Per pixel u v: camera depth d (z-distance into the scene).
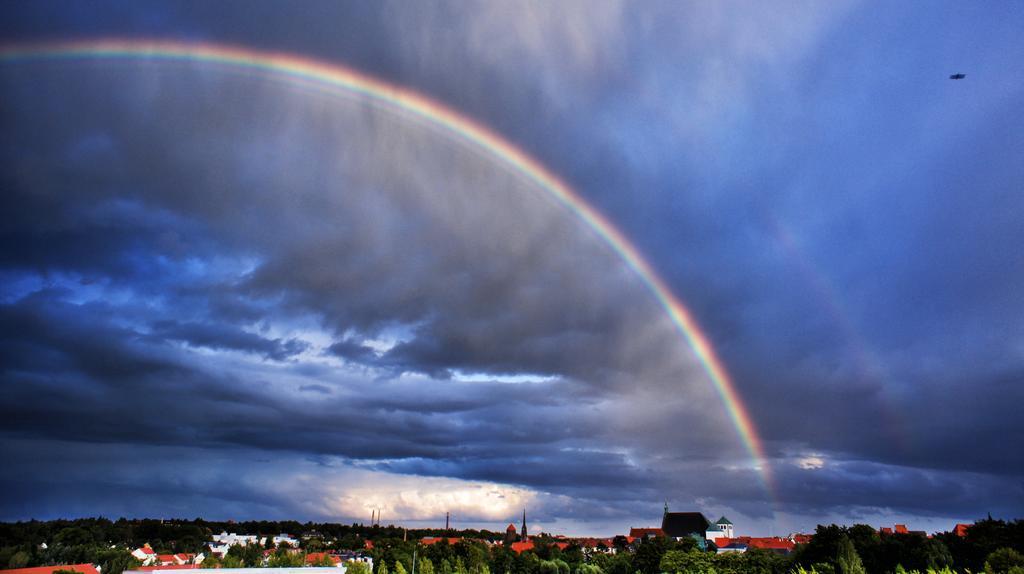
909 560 119.88
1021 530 117.06
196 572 129.38
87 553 190.38
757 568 151.38
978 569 117.81
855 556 109.69
